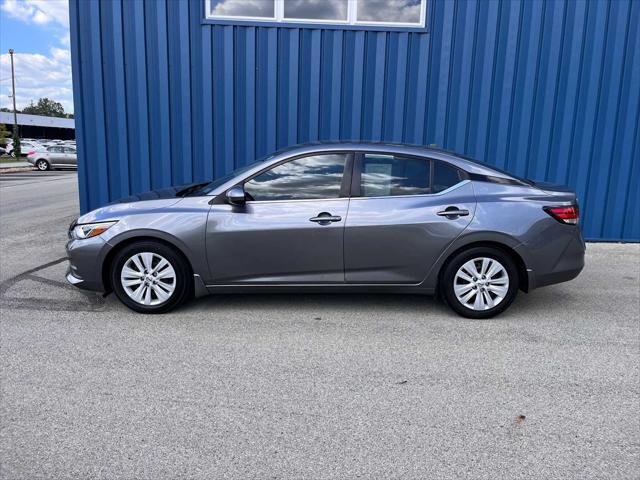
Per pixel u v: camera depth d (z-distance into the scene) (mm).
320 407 2980
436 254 4281
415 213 4238
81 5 6848
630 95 7191
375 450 2580
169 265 4348
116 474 2389
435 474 2404
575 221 4379
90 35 6934
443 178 4367
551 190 4453
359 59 7172
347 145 4406
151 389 3168
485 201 4277
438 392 3166
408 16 7105
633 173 7387
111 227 4305
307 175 4332
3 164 32188
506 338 4031
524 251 4254
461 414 2922
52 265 6152
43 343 3844
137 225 4266
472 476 2391
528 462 2496
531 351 3789
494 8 7016
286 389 3188
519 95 7230
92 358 3596
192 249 4273
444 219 4234
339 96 7254
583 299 5043
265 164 4352
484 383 3287
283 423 2812
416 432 2740
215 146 7328
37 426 2760
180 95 7172
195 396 3092
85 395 3088
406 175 4355
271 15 7074
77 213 10703
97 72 7020
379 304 4820
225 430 2742
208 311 4574
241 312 4559
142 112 7176
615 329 4250
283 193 4324
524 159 7383
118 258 4344
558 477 2387
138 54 7027
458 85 7219
